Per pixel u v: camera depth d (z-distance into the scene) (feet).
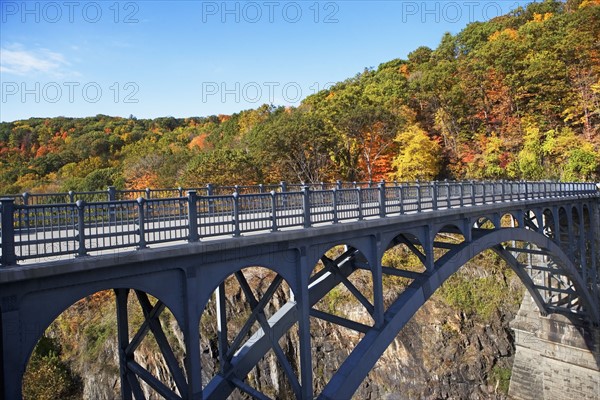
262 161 121.39
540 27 159.02
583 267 78.07
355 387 35.22
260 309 32.76
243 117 252.83
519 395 80.12
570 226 76.33
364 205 40.70
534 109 137.08
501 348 83.51
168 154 174.19
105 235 22.53
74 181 151.53
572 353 76.18
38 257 19.95
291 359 82.07
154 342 81.46
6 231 18.98
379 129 134.41
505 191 66.85
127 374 27.35
